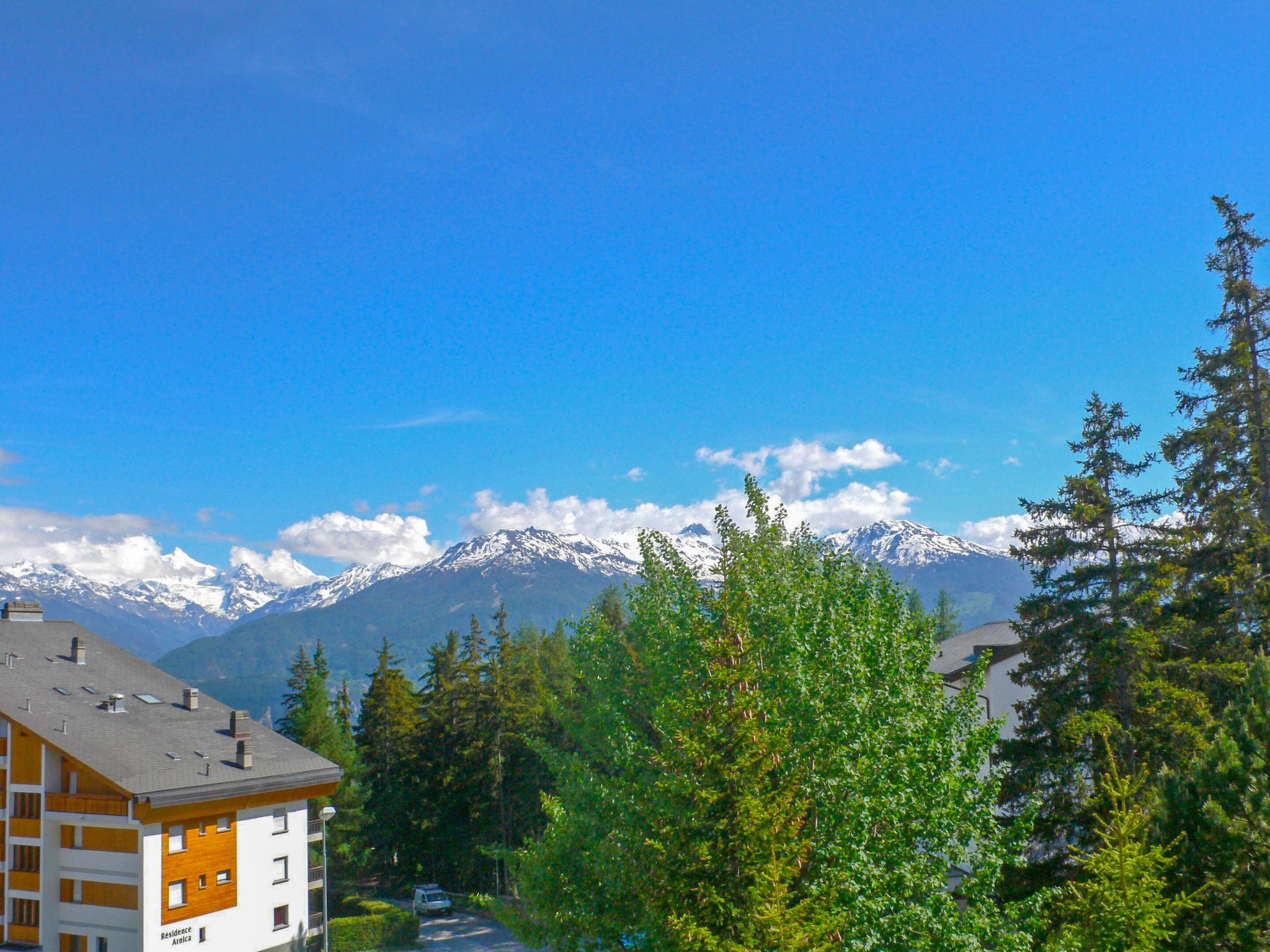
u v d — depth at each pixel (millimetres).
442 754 68625
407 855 70938
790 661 18250
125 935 40906
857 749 17453
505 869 64938
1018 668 29828
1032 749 28234
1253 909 19375
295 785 46938
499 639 74438
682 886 16562
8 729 44844
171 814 41344
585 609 27094
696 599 21406
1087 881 20484
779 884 15766
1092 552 29125
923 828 17953
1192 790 21219
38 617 56219
